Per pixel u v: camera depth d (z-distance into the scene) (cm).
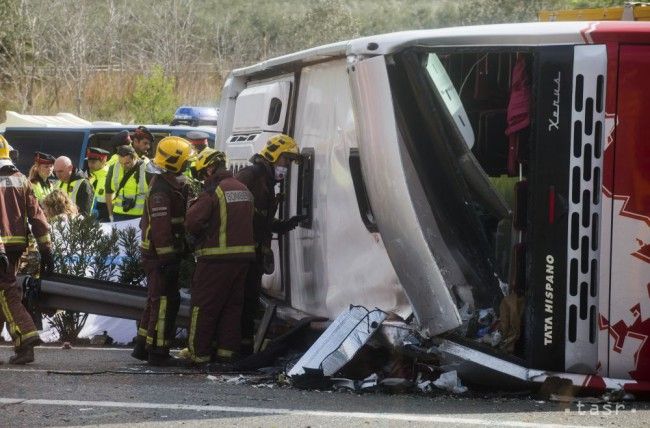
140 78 5162
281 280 1409
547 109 997
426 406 960
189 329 1242
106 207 2031
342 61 1194
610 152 985
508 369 1007
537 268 1002
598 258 989
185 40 5791
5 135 2795
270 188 1301
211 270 1227
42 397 1003
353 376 1092
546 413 926
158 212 1247
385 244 1057
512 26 1016
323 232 1240
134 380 1128
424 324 1041
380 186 1043
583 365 995
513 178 1216
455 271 1059
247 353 1305
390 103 1026
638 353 988
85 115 5344
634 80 983
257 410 936
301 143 1323
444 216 1060
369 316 1075
